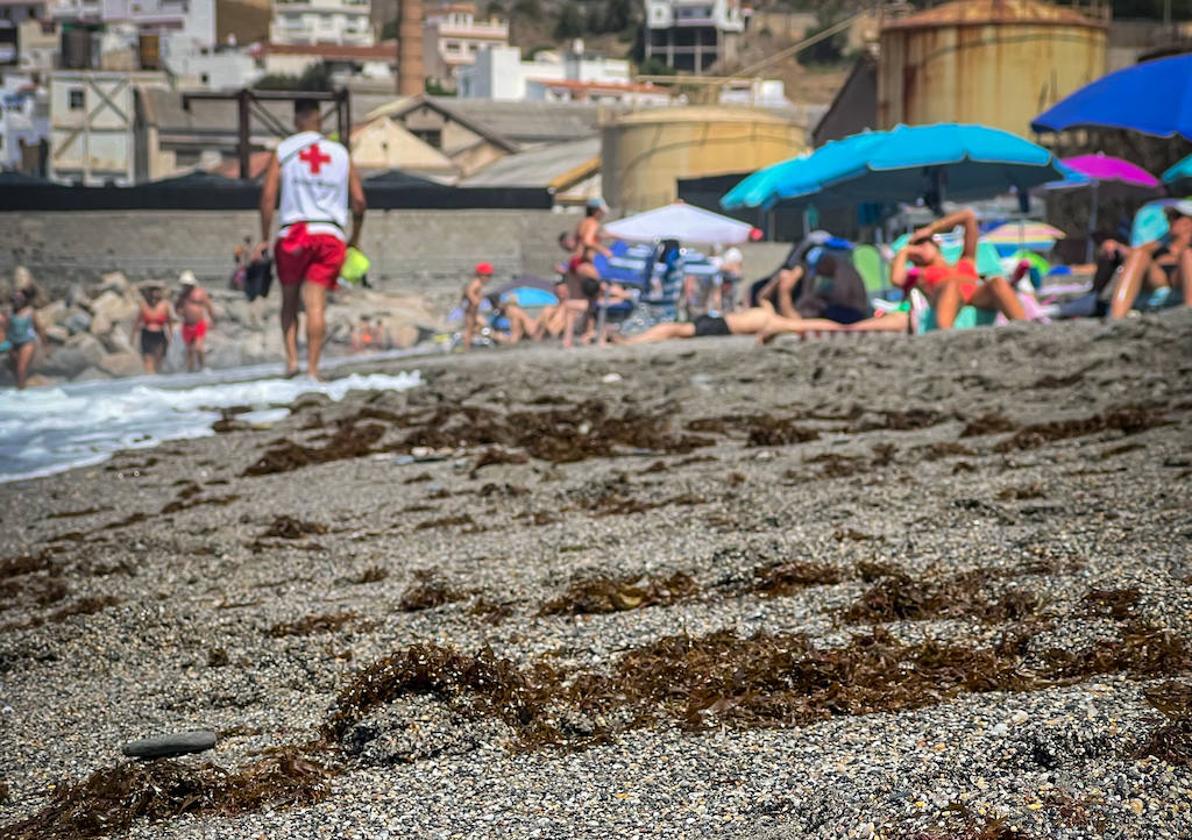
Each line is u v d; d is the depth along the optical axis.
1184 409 10.72
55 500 10.59
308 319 17.69
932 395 12.96
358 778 4.50
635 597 6.33
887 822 3.58
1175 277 19.23
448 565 7.51
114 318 44.00
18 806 4.68
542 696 4.97
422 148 94.94
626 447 11.44
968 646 5.11
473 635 6.04
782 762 4.12
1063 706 4.16
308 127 17.89
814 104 185.25
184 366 37.81
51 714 5.66
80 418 14.68
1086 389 12.37
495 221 53.06
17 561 8.31
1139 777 3.57
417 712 4.84
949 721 4.21
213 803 4.45
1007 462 8.83
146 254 48.38
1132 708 4.07
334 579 7.50
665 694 4.94
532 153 96.69
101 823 4.38
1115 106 21.45
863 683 4.79
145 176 103.31
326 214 17.64
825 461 9.73
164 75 128.62
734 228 33.47
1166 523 6.47
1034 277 23.50
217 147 103.69
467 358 18.39
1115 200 36.47
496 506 9.25
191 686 5.88
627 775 4.21
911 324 18.45
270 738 5.05
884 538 6.93
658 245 26.88
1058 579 5.74
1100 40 49.84
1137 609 5.16
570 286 23.73
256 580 7.64
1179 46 34.88
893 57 50.75
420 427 13.00
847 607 5.85
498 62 172.88
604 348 18.27
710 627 5.76
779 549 6.88
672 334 19.94
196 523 9.41
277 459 11.66
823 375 14.60
